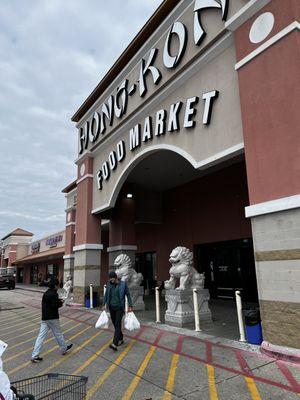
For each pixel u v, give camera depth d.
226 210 16.12
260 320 7.06
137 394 4.82
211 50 8.89
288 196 6.28
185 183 18.95
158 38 11.47
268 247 6.53
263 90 7.02
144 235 22.12
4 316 14.74
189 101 9.52
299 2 6.79
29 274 49.97
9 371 6.13
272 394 4.57
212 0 8.96
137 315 11.95
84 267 15.42
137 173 17.12
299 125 6.24
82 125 17.83
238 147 7.87
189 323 9.38
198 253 17.78
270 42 6.95
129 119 12.89
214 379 5.23
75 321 11.53
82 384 3.04
